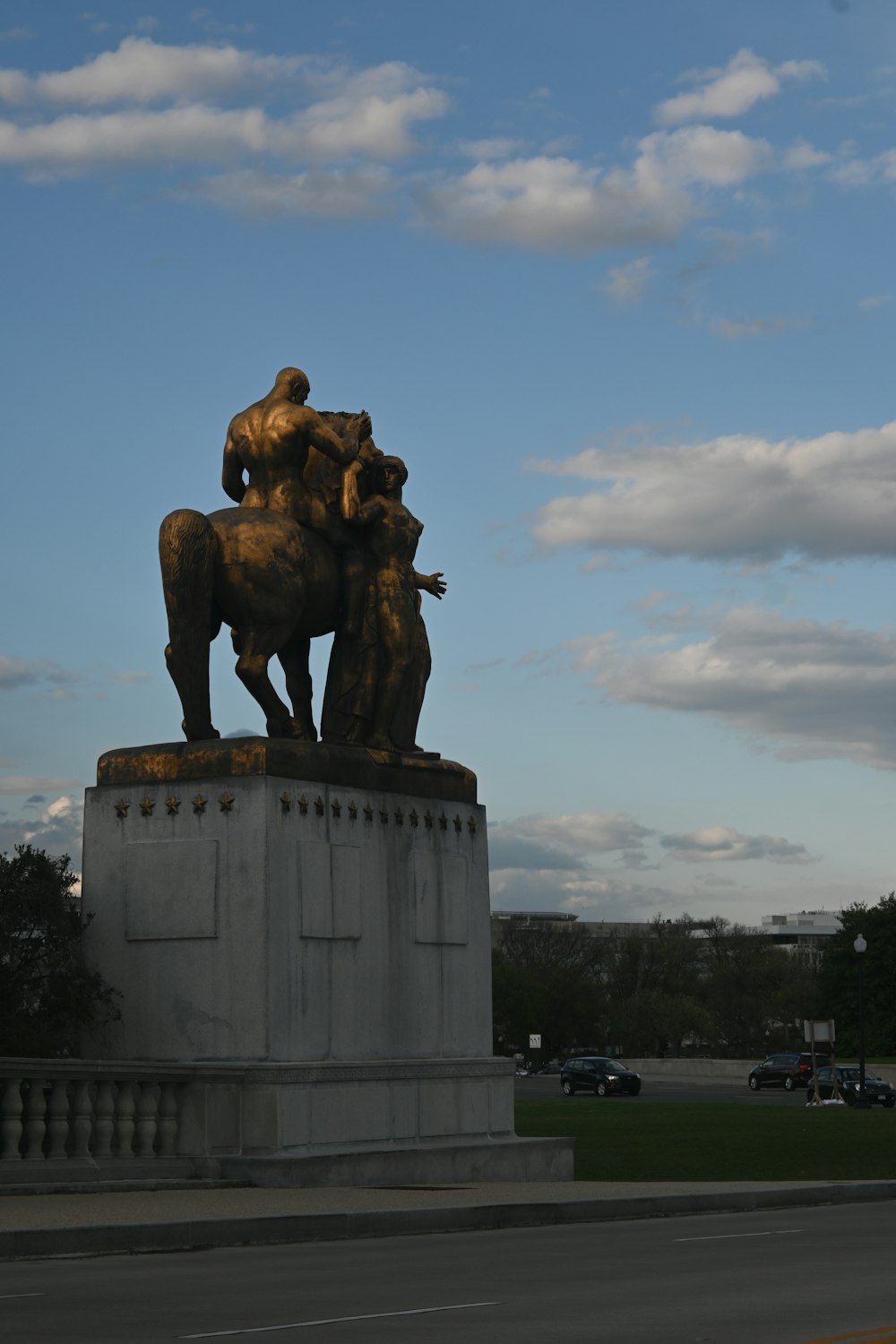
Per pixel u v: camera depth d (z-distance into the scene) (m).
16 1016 29.81
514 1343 11.02
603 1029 178.50
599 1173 35.03
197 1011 23.89
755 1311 12.72
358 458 26.58
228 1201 20.45
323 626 26.25
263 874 23.64
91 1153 21.75
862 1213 23.81
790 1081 98.00
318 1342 11.05
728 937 198.25
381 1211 19.44
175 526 24.31
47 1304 13.17
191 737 24.86
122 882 24.67
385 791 25.91
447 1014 26.55
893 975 123.75
